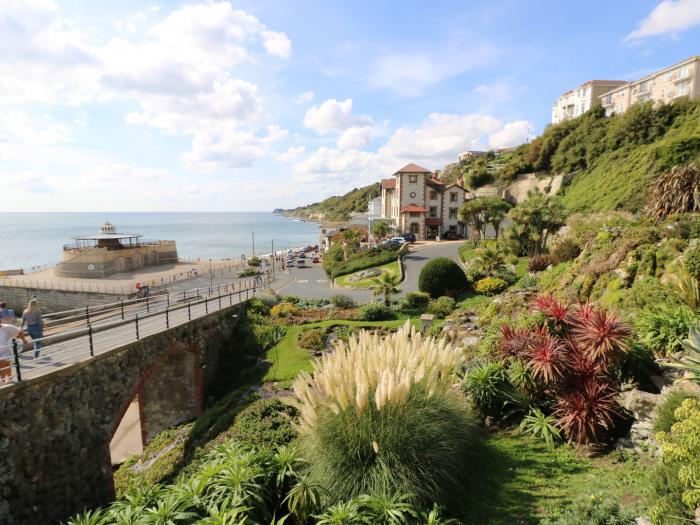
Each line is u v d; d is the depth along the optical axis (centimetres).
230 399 1627
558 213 3188
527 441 788
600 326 759
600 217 2681
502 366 895
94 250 5438
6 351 1065
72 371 1155
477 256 3078
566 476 666
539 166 6556
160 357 1548
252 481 619
